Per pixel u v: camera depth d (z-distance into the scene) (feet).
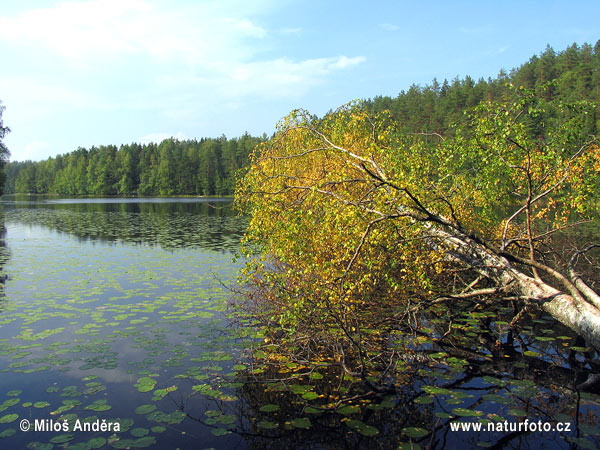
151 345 20.57
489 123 23.52
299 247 22.85
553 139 23.72
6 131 122.72
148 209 154.20
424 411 14.79
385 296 28.27
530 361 19.36
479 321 25.30
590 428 13.70
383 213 21.02
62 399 15.17
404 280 26.68
